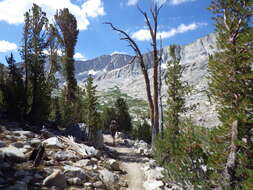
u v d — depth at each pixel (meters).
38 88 18.77
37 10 18.73
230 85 8.49
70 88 27.55
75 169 8.98
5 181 6.59
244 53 8.16
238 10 8.67
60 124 23.23
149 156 16.89
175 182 9.74
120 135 26.16
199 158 9.04
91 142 17.19
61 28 28.22
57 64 26.20
